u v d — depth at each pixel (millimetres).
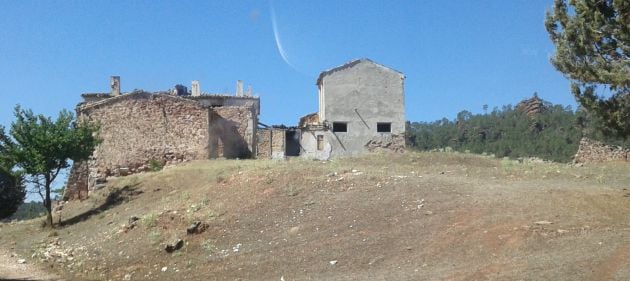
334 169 30281
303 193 26141
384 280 16594
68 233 30375
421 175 29094
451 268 16859
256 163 35625
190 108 43062
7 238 32062
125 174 41344
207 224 24016
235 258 20828
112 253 24047
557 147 60500
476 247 18109
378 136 51312
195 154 42531
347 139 50906
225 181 30250
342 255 19391
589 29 20922
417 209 22391
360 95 51531
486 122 79125
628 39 20281
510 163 34594
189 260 21469
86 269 23047
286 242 21359
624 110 21375
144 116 42375
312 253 19953
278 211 24422
